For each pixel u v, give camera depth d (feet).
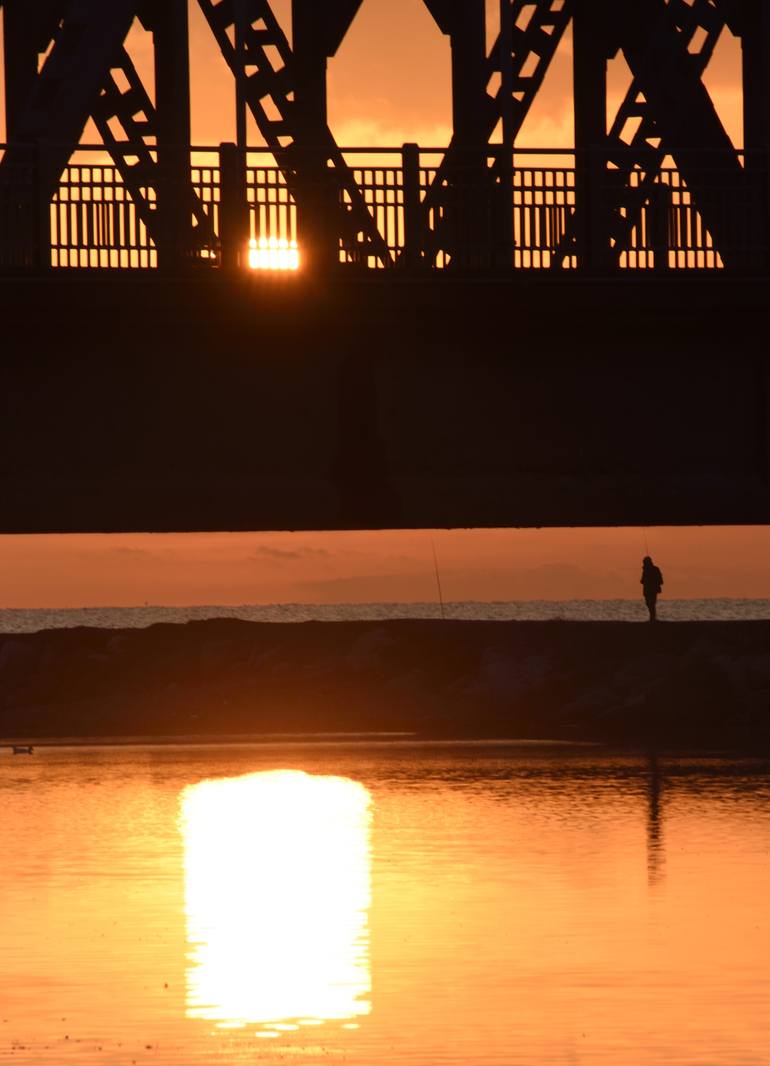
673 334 175.22
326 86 187.42
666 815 237.45
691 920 163.43
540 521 175.01
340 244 171.83
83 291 166.81
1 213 167.53
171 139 187.52
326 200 171.73
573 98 204.64
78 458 170.50
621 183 188.75
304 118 187.21
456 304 171.22
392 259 172.96
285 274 169.78
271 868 195.00
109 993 136.67
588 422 175.42
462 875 189.47
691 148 179.73
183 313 169.17
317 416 172.96
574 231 174.70
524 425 175.01
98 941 155.33
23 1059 119.14
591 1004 132.87
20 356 169.58
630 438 175.63
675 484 175.52
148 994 136.26
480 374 174.60
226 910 169.68
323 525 172.96
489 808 247.70
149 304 168.04
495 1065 117.39
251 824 232.32
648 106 198.49
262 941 155.43
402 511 173.47
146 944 154.10
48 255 166.81
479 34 187.73
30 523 169.78
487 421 174.60
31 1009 131.75
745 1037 123.13
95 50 171.83
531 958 148.15
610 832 221.25
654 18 195.00
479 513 173.99
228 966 145.59
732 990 136.67
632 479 175.42
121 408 170.60
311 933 158.71
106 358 170.50
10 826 230.89
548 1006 132.16
